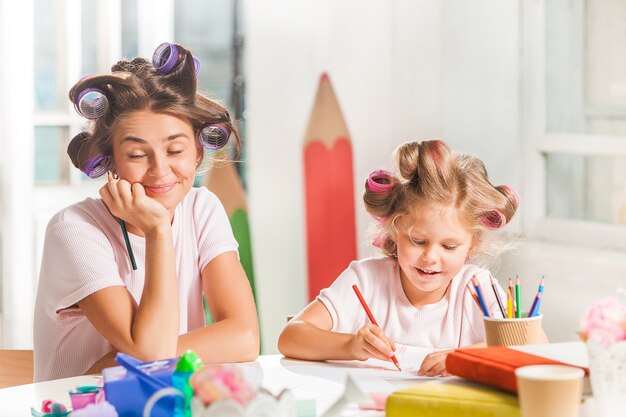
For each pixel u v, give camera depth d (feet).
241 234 11.29
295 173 11.59
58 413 3.92
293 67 11.51
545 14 10.34
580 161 10.15
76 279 5.33
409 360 5.19
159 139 5.27
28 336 10.64
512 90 10.57
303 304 11.71
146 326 5.04
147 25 11.17
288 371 4.91
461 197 5.29
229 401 3.26
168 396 3.59
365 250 11.62
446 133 11.06
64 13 10.71
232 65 11.67
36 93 10.64
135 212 5.16
